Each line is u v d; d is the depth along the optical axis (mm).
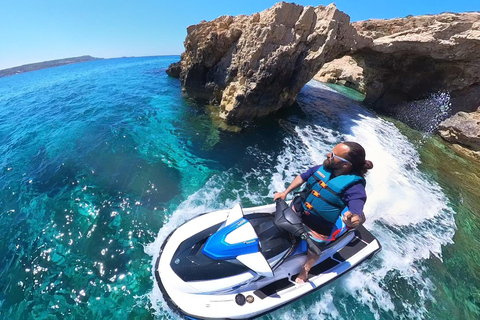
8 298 3889
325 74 24906
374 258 4828
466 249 5379
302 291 3646
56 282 4117
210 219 4145
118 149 8367
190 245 3705
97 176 6898
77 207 5734
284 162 8133
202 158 8125
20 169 7215
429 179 8008
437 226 5957
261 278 3561
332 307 3902
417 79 14914
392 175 7777
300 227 3432
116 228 5184
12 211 5625
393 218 5992
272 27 10820
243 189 6645
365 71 17625
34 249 4691
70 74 28953
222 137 9758
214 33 13102
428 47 13031
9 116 12023
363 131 11219
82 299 3873
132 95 15570
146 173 7125
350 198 3104
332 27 11078
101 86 18609
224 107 11867
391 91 16266
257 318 3568
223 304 3330
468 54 12414
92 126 10211
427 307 4082
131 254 4613
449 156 10227
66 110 12570
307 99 15867
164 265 3629
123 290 3992
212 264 3424
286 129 10797
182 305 3301
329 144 9562
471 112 12039
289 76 11875
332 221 3414
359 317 3824
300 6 11422
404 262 4840
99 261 4477
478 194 7609
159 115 11805
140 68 31375
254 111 11430
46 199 5992
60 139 9070
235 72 12250
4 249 4695
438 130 12367
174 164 7680
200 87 14516
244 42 12000
